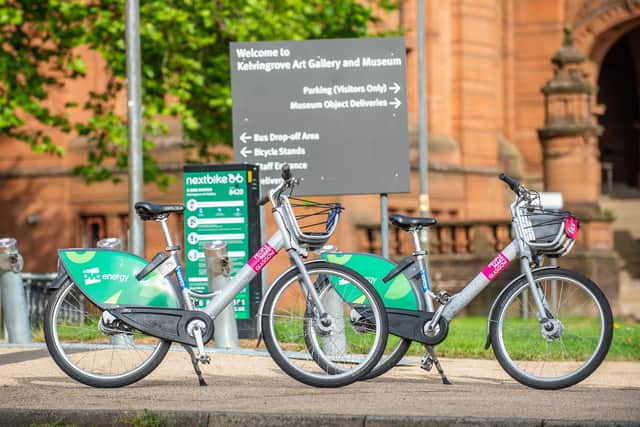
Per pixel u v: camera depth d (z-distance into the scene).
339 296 12.47
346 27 33.41
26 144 43.34
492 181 51.34
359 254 12.95
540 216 12.66
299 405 11.10
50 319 12.77
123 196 43.03
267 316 12.30
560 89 45.47
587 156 45.31
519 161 56.19
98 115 33.09
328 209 12.61
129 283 12.74
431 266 41.75
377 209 42.94
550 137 45.56
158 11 29.62
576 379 12.35
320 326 12.19
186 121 30.33
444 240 42.66
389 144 19.09
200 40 30.58
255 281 18.34
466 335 20.80
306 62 19.17
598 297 12.41
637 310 46.88
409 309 12.77
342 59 19.11
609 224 44.25
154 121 30.58
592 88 45.88
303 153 19.19
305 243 12.44
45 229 43.34
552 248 12.59
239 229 18.30
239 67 19.22
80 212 43.22
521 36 57.72
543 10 57.62
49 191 43.31
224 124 32.75
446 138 49.97
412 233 12.91
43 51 32.06
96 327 13.04
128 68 20.48
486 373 14.35
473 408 10.89
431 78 49.88
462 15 50.78
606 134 71.44
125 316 12.66
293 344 12.44
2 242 18.28
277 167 19.23
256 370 14.25
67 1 31.22
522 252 12.62
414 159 46.66
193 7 30.86
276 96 19.20
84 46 42.31
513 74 57.53
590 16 57.50
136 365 12.84
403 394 11.97
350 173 19.11
